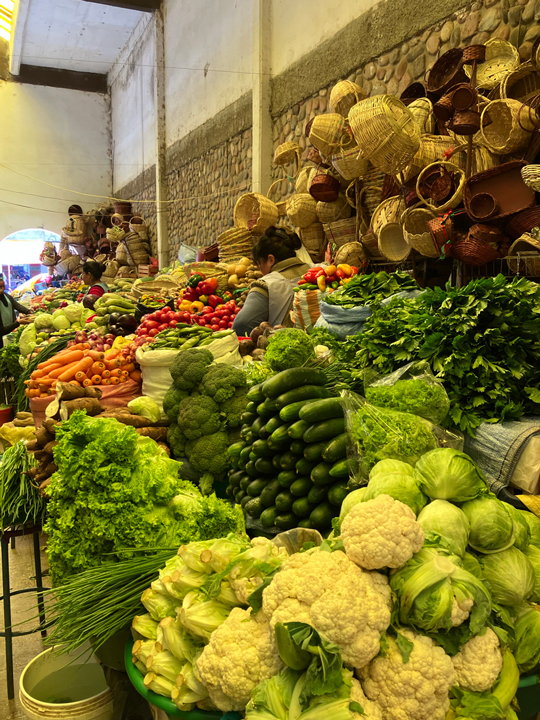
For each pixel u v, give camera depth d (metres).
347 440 2.01
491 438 2.11
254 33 6.98
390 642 1.27
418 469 1.64
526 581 1.48
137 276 11.62
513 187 2.94
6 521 2.48
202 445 2.96
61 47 13.90
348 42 5.41
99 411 3.22
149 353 3.52
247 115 7.68
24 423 4.32
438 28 4.34
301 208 4.68
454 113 3.23
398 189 4.01
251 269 5.88
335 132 3.90
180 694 1.48
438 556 1.34
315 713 1.15
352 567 1.31
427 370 2.28
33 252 15.67
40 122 15.05
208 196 9.52
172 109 11.06
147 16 11.92
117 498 2.01
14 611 3.25
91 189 15.86
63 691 2.19
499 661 1.30
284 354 2.64
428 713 1.21
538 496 1.98
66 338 5.97
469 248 2.98
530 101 2.90
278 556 1.61
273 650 1.33
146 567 1.88
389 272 4.30
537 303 2.26
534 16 3.50
